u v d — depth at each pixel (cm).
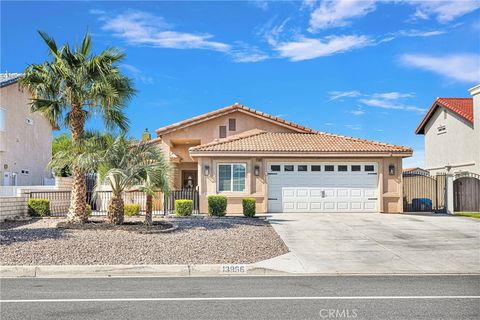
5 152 2620
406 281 882
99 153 1466
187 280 888
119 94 1595
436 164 3198
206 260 1042
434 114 3241
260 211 2141
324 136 2475
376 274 959
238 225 1591
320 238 1406
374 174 2175
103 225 1441
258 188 2150
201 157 2158
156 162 1503
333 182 2167
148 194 1458
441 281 883
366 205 2166
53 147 3788
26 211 1886
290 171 2169
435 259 1113
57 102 1549
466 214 2106
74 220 1502
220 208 1964
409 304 690
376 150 2136
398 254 1173
